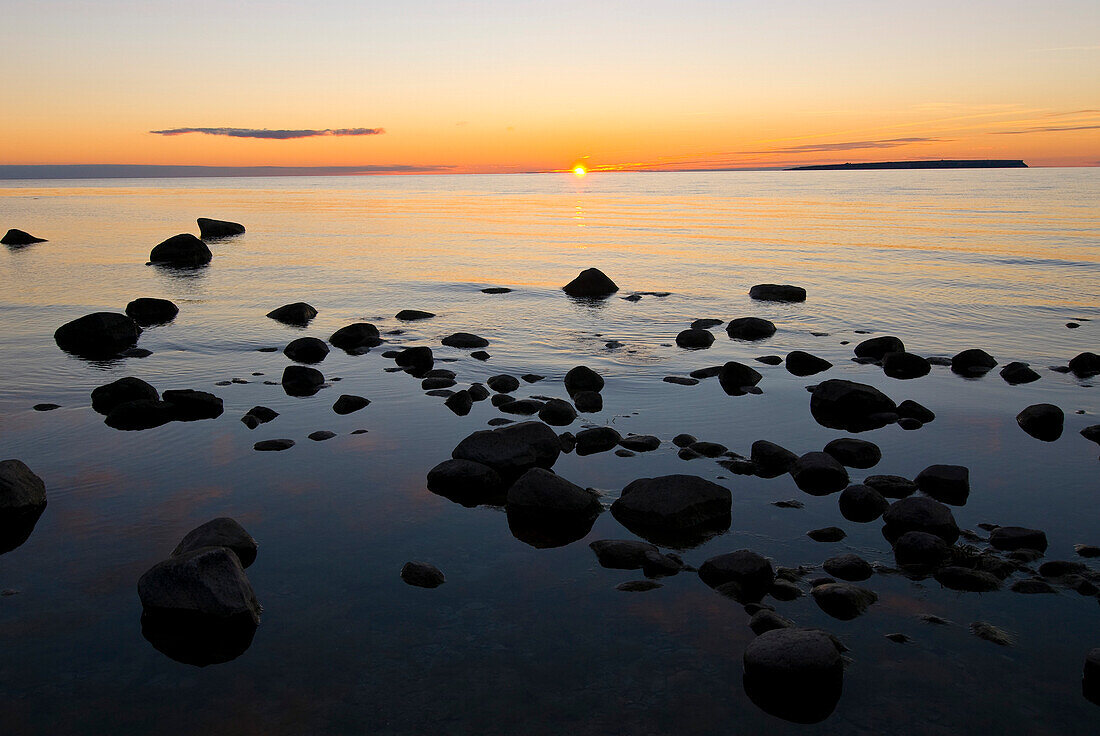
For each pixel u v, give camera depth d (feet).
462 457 32.35
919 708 17.49
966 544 25.54
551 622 21.01
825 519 27.78
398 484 31.04
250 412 39.88
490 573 23.82
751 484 31.07
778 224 192.75
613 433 36.37
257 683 18.39
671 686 18.29
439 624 20.92
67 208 274.36
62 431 37.32
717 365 51.52
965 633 20.40
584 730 16.80
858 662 19.16
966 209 248.11
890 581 23.20
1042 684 18.33
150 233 162.50
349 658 19.35
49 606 21.72
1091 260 108.78
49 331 62.80
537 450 32.94
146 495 29.63
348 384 46.50
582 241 151.33
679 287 89.76
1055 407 38.55
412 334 62.44
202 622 20.72
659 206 311.68
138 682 18.43
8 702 17.65
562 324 67.10
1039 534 25.54
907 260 112.47
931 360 52.65
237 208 286.05
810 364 50.93
